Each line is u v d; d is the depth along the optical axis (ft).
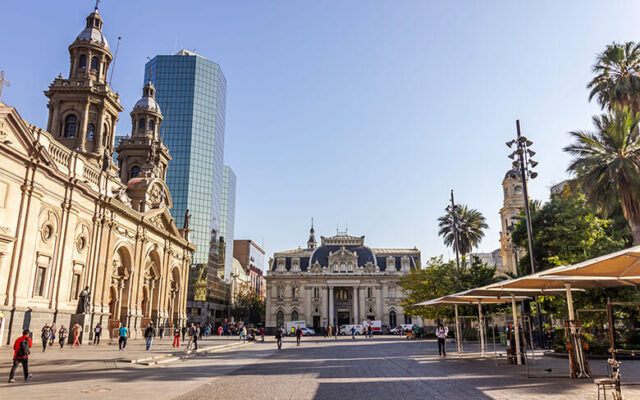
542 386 52.16
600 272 54.13
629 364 78.48
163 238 209.97
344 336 288.71
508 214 300.20
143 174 207.51
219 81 440.04
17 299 110.22
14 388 52.26
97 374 66.80
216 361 93.40
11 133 108.78
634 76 121.90
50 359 88.53
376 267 359.05
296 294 357.20
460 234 227.20
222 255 431.02
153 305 203.10
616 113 104.94
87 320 136.15
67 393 48.93
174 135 406.00
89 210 145.79
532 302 125.39
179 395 48.29
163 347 130.31
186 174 398.42
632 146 104.32
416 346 147.13
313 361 92.32
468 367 75.72
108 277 154.51
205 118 417.28
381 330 321.52
